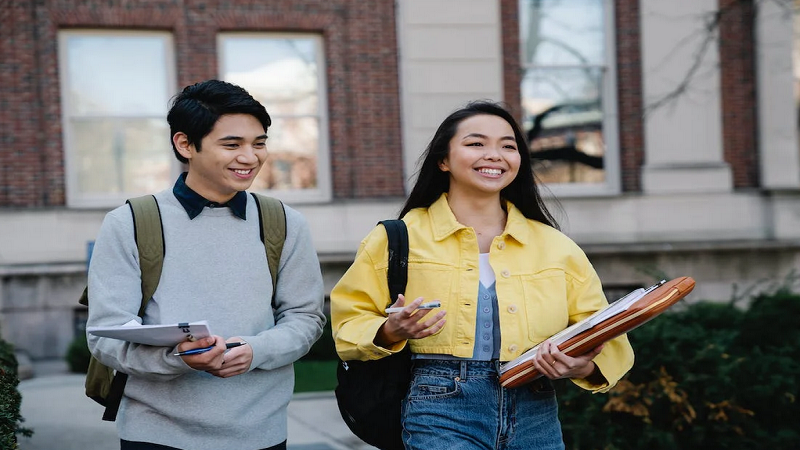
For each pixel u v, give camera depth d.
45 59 10.62
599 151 12.16
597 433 4.85
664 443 4.80
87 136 10.98
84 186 11.00
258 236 2.81
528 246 2.93
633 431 4.93
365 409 2.88
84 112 10.94
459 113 2.98
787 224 12.22
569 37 12.08
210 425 2.66
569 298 2.93
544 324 2.82
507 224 2.93
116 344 2.61
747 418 5.03
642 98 12.01
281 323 2.81
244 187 2.72
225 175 2.68
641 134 12.09
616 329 2.58
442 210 2.95
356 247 11.33
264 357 2.63
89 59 10.93
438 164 3.04
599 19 12.12
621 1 11.99
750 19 10.57
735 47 12.17
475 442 2.77
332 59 11.31
